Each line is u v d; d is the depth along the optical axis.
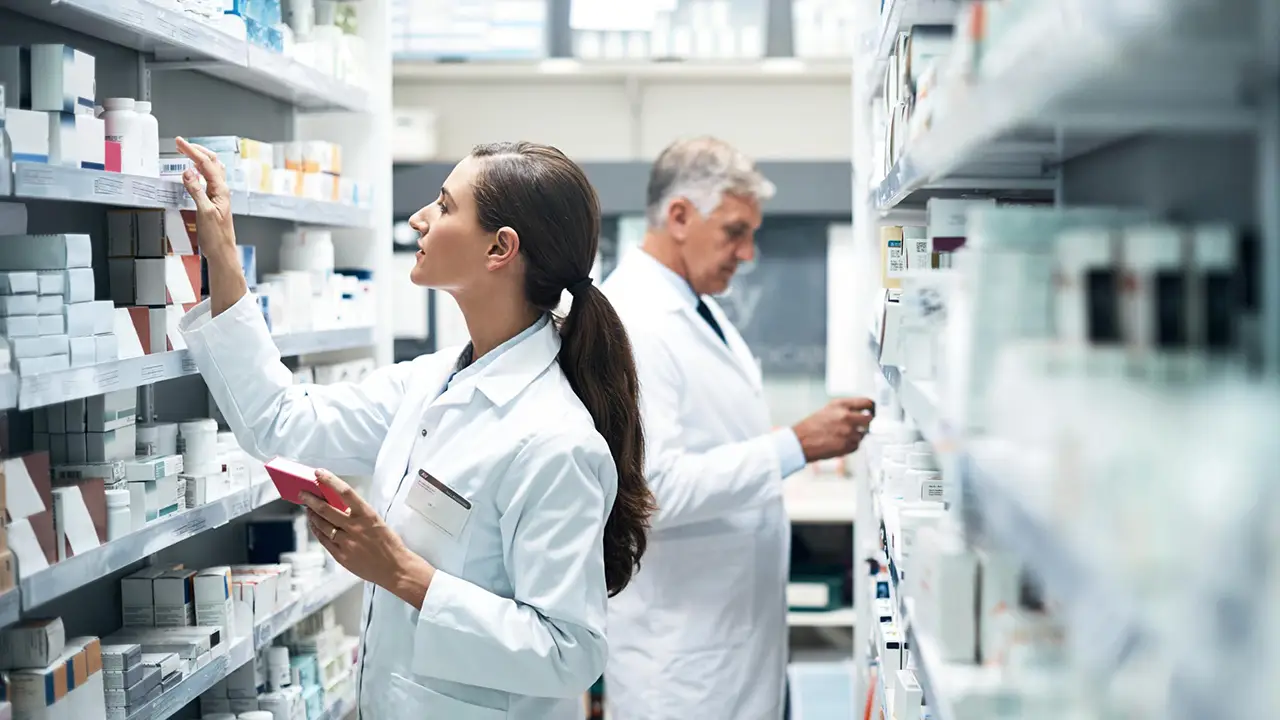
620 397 1.81
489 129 4.32
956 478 0.99
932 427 1.15
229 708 2.23
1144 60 0.64
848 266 4.10
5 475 1.39
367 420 1.96
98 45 1.94
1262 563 0.52
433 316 3.97
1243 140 0.85
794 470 2.51
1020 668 0.95
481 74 4.08
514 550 1.63
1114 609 0.61
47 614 1.79
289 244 2.52
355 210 2.55
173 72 2.21
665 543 2.54
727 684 2.56
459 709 1.64
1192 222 1.01
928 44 1.52
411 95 4.31
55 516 1.50
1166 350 0.79
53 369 1.46
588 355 1.79
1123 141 1.27
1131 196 1.23
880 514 2.00
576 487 1.62
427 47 3.86
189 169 1.82
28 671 1.50
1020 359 0.81
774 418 4.32
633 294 2.64
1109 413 0.67
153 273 1.81
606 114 4.32
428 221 1.74
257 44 2.11
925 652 1.16
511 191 1.70
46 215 1.74
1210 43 0.60
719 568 2.56
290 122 2.78
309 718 2.41
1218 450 0.59
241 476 2.10
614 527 1.82
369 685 1.71
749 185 2.63
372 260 2.74
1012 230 0.93
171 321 1.83
